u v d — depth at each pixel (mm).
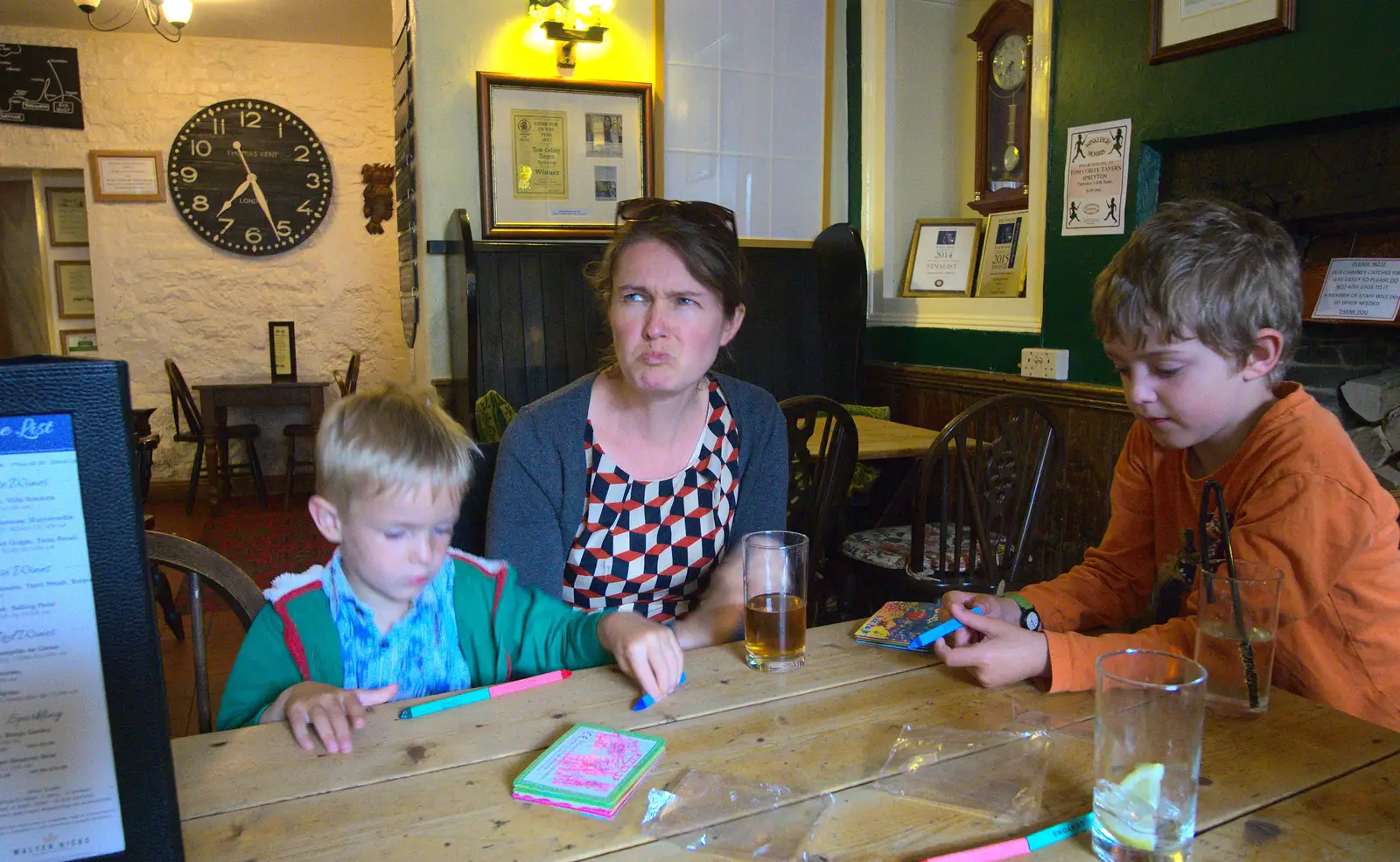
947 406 3557
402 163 3945
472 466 1193
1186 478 1180
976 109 3596
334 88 5688
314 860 664
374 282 5898
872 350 4027
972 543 2373
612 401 1357
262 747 846
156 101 5410
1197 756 653
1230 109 2391
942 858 657
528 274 3453
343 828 708
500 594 1199
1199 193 2578
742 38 3824
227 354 5723
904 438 2926
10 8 4801
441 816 726
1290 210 2340
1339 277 2316
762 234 3965
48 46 5203
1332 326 2422
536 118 3539
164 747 549
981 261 3609
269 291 5750
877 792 761
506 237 3529
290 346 5570
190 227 5559
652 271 1206
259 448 5848
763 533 1135
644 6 3666
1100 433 2857
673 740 856
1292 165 2322
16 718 522
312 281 5812
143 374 5590
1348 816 716
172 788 557
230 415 5758
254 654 1041
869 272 3984
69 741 532
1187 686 644
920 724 889
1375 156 2125
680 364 1229
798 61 3936
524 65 3529
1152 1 2574
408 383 1101
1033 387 3080
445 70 3447
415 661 1120
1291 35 2230
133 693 538
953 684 988
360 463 989
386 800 750
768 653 1025
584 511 1348
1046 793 761
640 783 775
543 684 989
